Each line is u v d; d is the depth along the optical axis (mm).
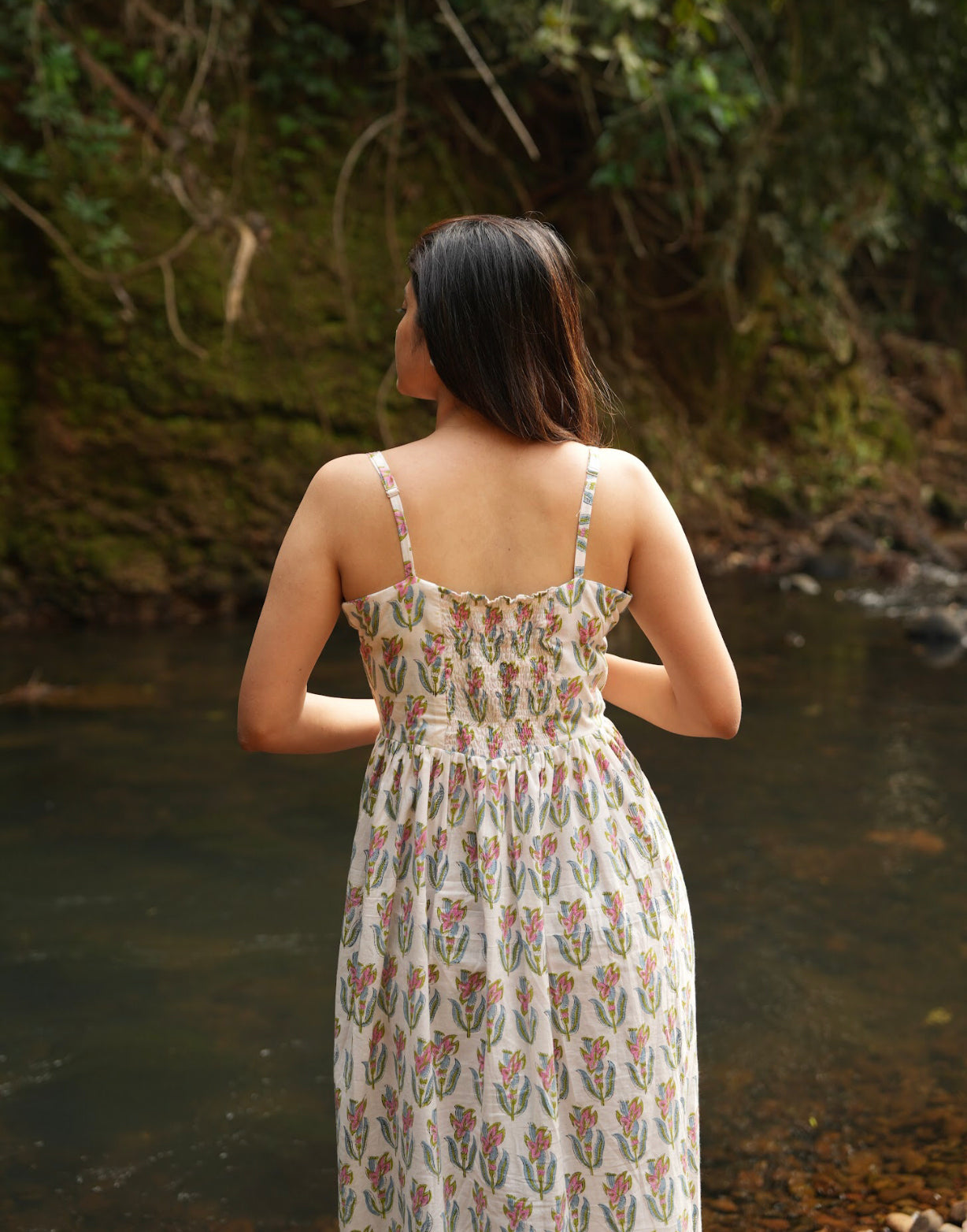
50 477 7008
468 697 1354
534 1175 1289
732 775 4277
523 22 7977
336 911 3184
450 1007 1316
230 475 7383
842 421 10523
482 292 1349
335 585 1371
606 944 1329
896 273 12938
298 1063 2475
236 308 7332
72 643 6336
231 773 4254
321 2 7988
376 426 7855
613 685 1588
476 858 1333
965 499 10773
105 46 7148
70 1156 2158
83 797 3984
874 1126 2236
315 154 7910
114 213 7078
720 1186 2061
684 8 5426
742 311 10031
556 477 1372
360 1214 1363
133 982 2799
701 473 9523
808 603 7512
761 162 9281
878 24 9273
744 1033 2584
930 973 2850
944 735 4746
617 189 8758
